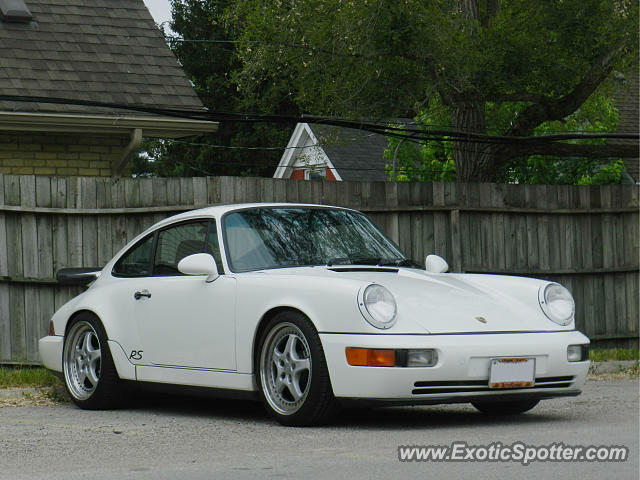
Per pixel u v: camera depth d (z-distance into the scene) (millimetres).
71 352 12125
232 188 18547
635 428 9344
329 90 22688
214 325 10352
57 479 7020
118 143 22125
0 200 17438
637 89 42250
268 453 8016
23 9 22984
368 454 7875
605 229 22469
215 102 65750
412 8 20531
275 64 23531
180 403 12305
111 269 12234
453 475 6930
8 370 16656
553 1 22812
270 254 10641
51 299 17859
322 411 9375
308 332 9359
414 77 21828
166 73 22891
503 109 30734
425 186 20609
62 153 21547
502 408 10789
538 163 35688
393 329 9109
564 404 11727
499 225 21375
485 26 24812
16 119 19938
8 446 8672
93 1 24625
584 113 32281
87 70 22062
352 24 20719
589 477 6832
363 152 46469
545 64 22297
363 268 10539
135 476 7062
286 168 50344
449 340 9141
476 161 24750
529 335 9617
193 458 7855
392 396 9000
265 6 22656
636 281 22734
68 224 17906
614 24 22547
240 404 12094
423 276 10602
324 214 11555
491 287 10570
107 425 10117
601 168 36375
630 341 22703
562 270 21953
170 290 10961
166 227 11641
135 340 11320
